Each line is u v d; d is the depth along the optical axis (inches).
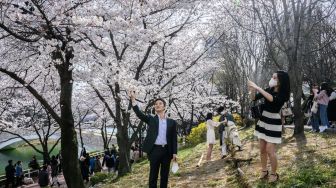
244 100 784.9
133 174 473.4
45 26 291.1
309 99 534.3
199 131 808.3
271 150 217.2
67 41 316.5
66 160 359.9
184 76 743.1
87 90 666.8
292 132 490.9
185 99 811.4
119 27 298.0
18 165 808.9
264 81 664.4
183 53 663.8
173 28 596.4
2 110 758.5
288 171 238.8
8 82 559.5
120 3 360.8
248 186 227.3
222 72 1184.2
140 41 388.8
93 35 309.3
